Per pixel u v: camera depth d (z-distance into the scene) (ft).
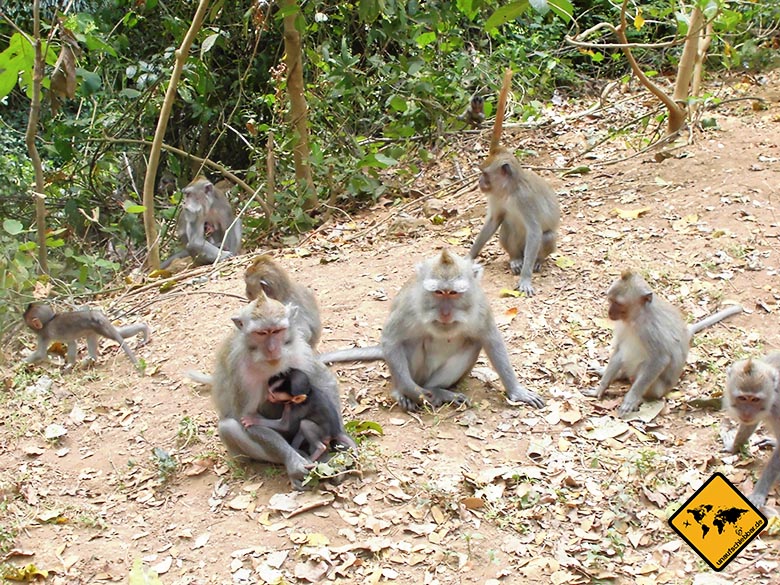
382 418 13.03
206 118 20.08
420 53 20.47
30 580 11.66
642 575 11.33
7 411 13.75
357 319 14.71
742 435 12.30
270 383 12.24
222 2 17.08
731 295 14.65
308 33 20.67
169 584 11.50
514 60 22.35
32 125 16.19
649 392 13.16
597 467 12.26
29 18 19.89
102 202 19.98
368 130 20.77
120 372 14.40
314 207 18.66
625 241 15.89
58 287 16.62
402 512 11.88
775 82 21.43
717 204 16.38
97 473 12.78
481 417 12.96
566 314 14.46
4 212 19.47
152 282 16.80
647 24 24.41
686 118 18.44
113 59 19.77
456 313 12.85
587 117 20.52
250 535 11.82
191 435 12.96
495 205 15.52
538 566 11.39
